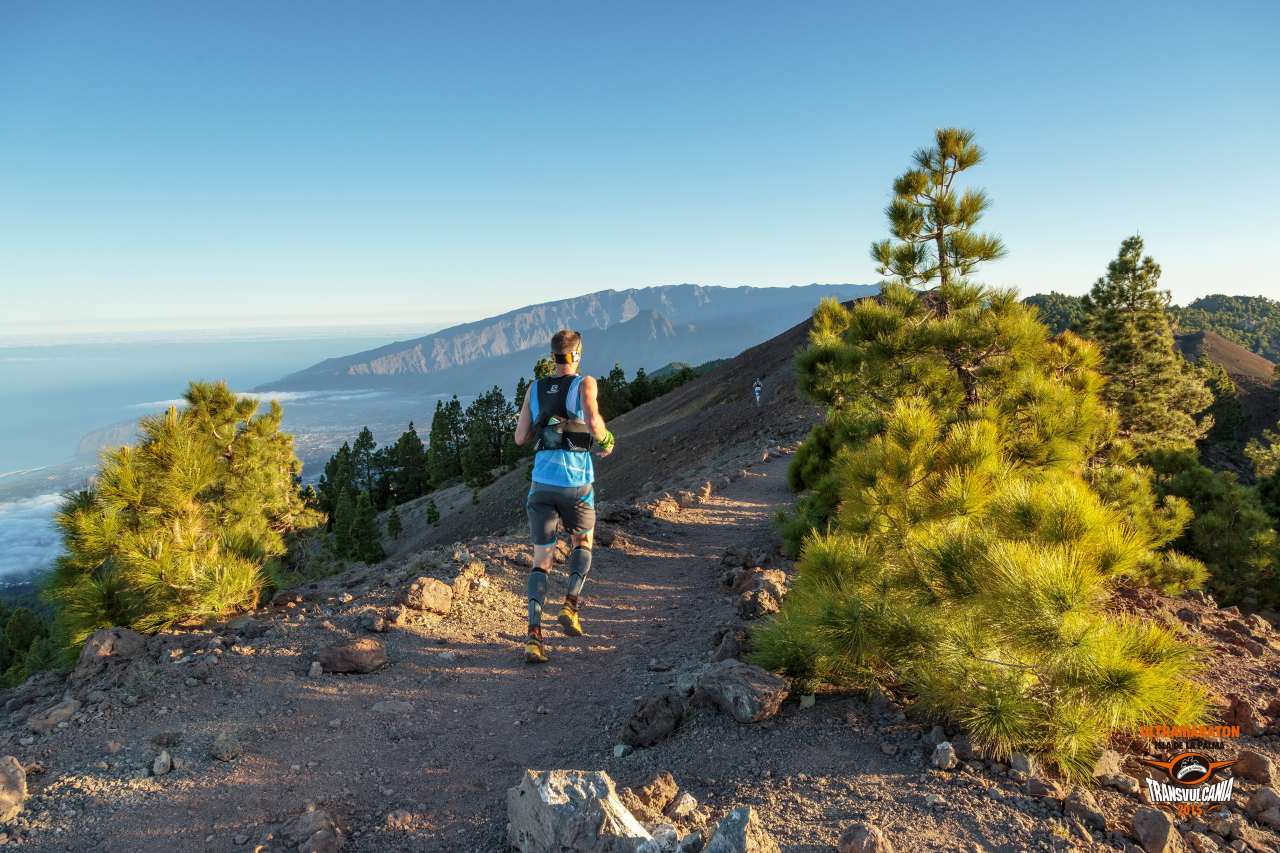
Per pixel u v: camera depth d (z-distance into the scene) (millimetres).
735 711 3934
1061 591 3254
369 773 3713
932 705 3617
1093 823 2787
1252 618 7000
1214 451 68812
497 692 4828
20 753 3756
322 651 4938
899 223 8984
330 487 101188
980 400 7801
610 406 96688
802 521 8820
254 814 3293
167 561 5422
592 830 2592
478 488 80125
